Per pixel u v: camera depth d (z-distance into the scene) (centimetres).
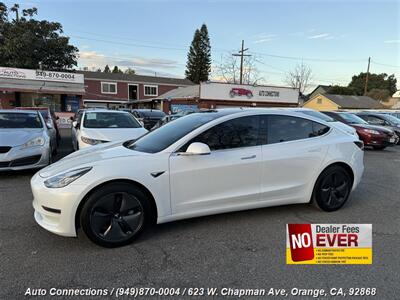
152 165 329
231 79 4406
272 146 392
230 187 366
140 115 1762
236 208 375
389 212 443
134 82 4341
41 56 3014
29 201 461
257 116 393
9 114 739
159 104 3697
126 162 323
